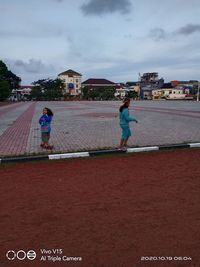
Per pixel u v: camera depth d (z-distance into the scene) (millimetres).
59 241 3734
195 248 3533
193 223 4160
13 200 5109
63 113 27594
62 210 4664
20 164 7730
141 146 9750
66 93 113312
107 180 6176
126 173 6688
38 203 4961
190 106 42844
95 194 5355
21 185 5918
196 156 8430
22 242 3729
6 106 47906
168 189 5574
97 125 16594
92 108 37906
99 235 3863
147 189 5586
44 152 8922
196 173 6648
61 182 6086
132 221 4246
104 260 3330
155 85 135500
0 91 63312
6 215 4500
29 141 11188
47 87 112438
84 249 3549
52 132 13664
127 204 4875
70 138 11867
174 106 42906
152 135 12492
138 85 137875
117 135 12602
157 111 29219
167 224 4141
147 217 4371
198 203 4887
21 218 4391
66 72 131000
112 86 133000
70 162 7859
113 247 3576
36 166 7488
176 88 123375
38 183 6039
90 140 11336
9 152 9109
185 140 11156
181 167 7191
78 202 4984
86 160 8055
